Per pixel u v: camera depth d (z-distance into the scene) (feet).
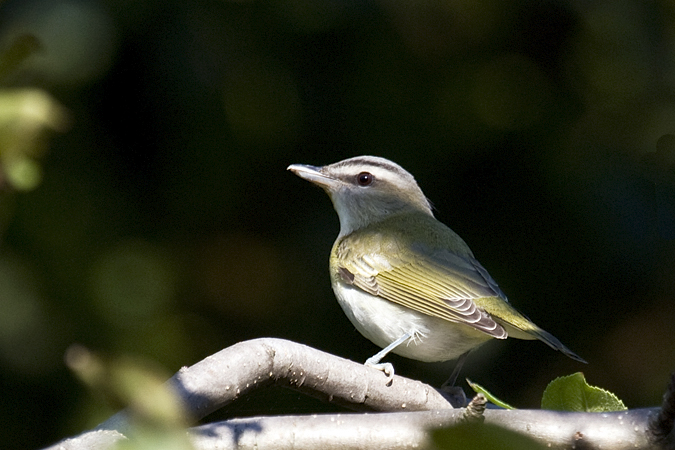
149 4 36.63
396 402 22.99
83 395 35.86
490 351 38.47
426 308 29.89
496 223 39.24
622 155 38.60
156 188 38.55
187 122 37.83
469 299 29.45
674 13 38.01
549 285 38.88
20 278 36.58
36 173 19.66
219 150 38.01
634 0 38.32
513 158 39.14
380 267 31.53
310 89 38.55
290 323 38.88
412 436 17.61
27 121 19.16
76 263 37.19
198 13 36.94
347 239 33.71
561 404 18.51
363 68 38.50
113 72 37.32
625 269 38.47
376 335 31.53
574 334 38.70
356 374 22.41
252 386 19.93
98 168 37.78
